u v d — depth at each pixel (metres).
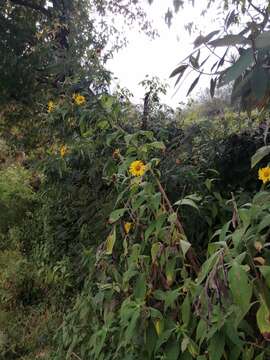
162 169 2.09
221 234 1.30
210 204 1.86
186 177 2.04
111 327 1.76
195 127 2.51
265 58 1.08
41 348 3.35
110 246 1.71
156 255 1.53
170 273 1.49
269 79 1.08
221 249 1.20
